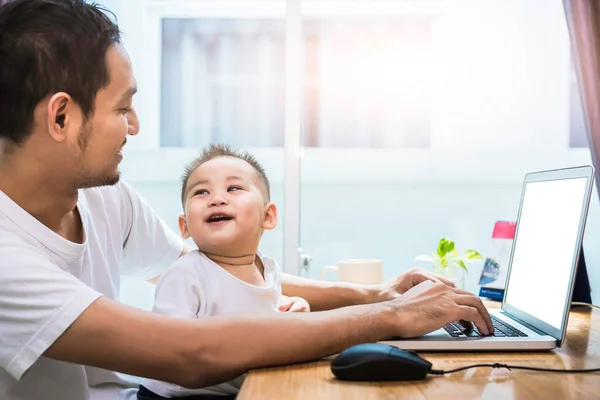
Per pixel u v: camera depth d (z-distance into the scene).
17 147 0.95
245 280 1.17
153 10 2.34
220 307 1.08
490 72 2.23
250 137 2.34
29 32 0.92
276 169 2.32
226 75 2.35
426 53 2.27
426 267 2.24
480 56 2.24
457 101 2.25
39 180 0.98
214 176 1.18
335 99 2.29
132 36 2.32
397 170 2.25
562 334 0.99
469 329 1.11
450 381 0.82
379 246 2.25
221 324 0.88
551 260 1.12
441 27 2.26
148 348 0.83
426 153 2.25
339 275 1.91
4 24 0.93
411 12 2.27
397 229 2.25
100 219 1.24
